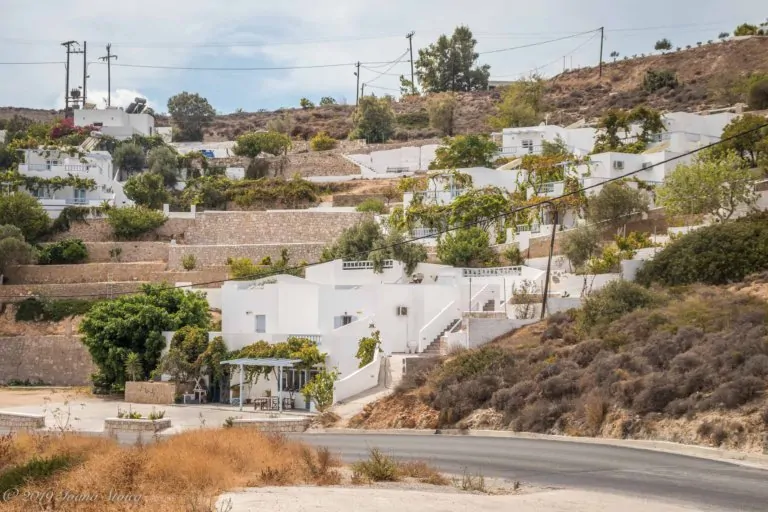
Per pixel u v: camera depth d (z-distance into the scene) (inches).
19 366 2886.3
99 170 3964.1
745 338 1540.4
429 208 3068.4
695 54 6122.1
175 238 3570.4
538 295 2239.2
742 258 2086.6
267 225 3538.4
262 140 4692.4
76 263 3385.8
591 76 6427.2
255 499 893.8
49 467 1053.8
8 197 3508.9
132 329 2493.8
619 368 1619.1
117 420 1844.2
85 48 6067.9
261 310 2434.8
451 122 5472.4
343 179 4347.9
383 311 2295.8
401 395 1893.5
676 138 3447.3
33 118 7239.2
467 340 2086.6
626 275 2272.4
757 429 1278.3
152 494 930.7
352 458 1339.8
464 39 6983.3
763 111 4185.5
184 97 6200.8
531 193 3166.8
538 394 1668.3
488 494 995.3
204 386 2341.3
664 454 1286.9
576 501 931.3
